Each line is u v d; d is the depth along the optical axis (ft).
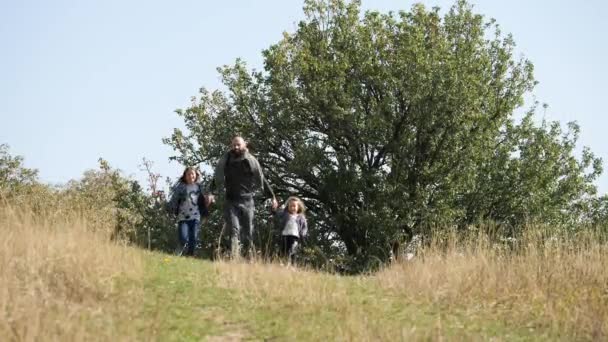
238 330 31.91
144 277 38.06
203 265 43.68
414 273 44.06
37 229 41.65
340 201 110.11
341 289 39.93
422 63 107.34
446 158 109.50
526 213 109.70
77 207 48.91
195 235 55.01
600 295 40.11
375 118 105.91
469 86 109.19
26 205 45.47
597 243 47.26
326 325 32.96
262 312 34.65
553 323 35.35
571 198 121.80
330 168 109.40
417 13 116.47
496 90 120.16
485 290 40.88
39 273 35.88
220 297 36.40
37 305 31.50
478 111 111.24
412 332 31.86
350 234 112.37
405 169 109.70
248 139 114.62
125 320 31.12
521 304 38.91
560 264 44.45
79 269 36.35
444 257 46.96
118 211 97.55
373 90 114.73
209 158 116.16
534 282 41.68
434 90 106.42
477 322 35.63
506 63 119.96
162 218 105.81
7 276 34.81
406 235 102.83
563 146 120.26
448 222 103.50
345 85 112.88
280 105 112.88
